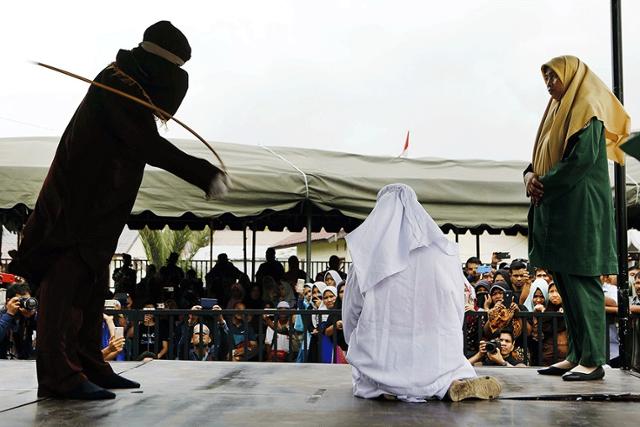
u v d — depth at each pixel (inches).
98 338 174.4
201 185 159.2
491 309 301.0
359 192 421.4
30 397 162.9
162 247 1104.8
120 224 164.6
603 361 194.7
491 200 437.7
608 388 179.5
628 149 83.0
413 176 438.6
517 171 479.8
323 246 1075.9
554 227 197.0
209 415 143.4
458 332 173.5
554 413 149.8
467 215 436.5
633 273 383.6
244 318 299.1
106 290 172.4
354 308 177.6
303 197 414.3
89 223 159.5
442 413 150.3
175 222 626.5
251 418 141.0
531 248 206.7
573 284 195.6
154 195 393.4
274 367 222.7
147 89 158.2
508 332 291.1
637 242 655.1
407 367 166.6
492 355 281.4
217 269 539.5
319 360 299.9
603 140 197.0
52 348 159.0
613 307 288.0
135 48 160.9
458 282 176.6
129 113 155.0
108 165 159.3
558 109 198.1
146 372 209.8
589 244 192.7
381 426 135.5
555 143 197.8
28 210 411.5
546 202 198.8
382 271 171.9
